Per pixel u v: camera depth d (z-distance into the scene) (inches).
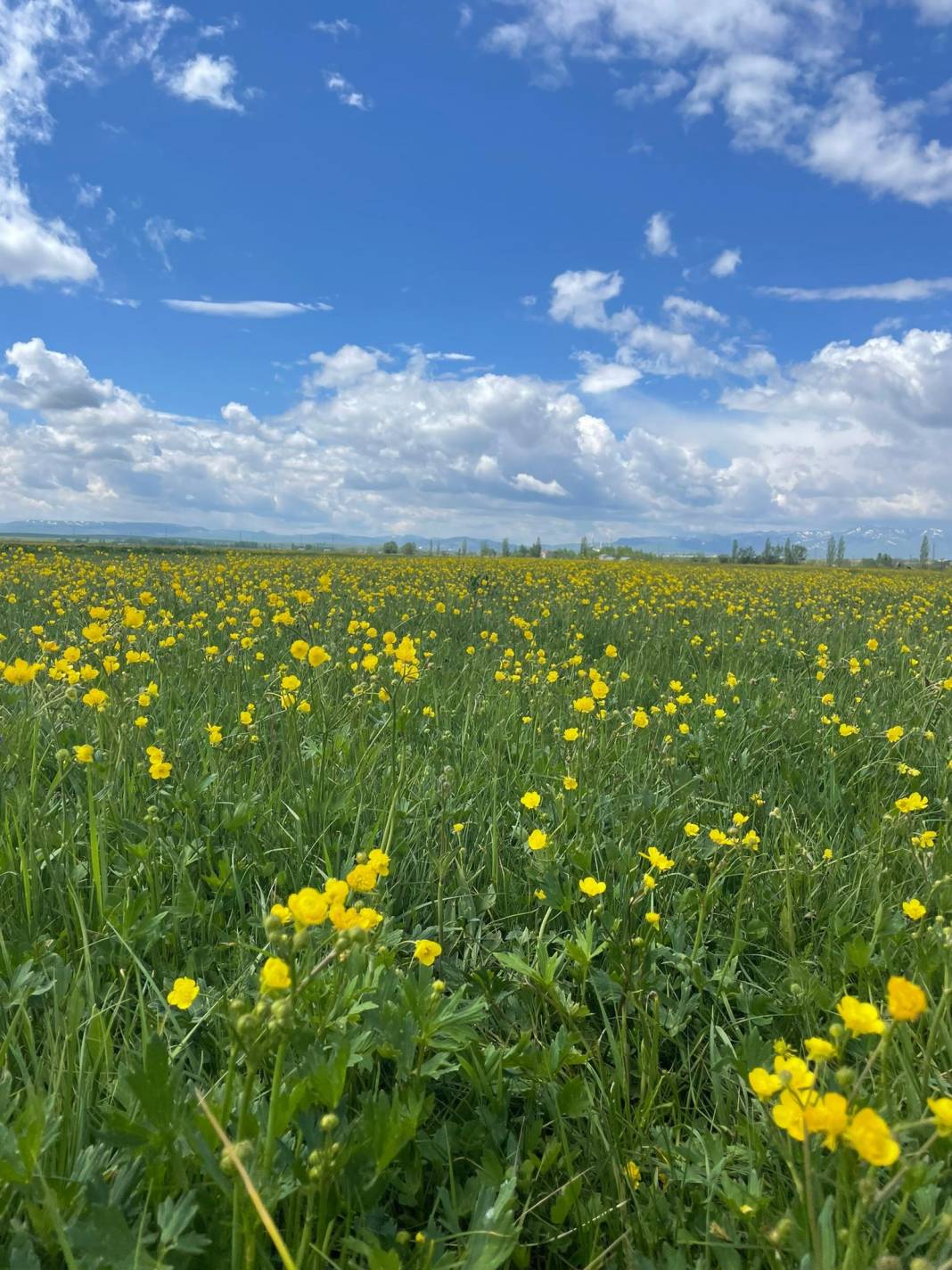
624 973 88.9
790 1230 51.9
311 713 176.9
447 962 96.0
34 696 158.9
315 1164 52.4
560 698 225.3
